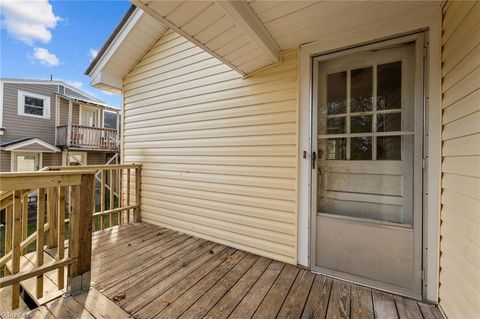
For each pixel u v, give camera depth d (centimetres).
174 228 334
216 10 151
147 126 371
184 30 174
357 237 198
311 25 192
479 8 119
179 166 330
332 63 215
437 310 162
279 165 242
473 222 124
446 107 160
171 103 340
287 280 201
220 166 287
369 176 199
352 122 206
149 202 368
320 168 221
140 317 153
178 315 156
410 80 182
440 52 168
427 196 173
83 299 171
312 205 220
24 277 157
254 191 259
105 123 1241
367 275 193
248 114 264
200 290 184
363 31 196
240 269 220
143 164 376
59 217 177
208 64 301
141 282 195
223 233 283
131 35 341
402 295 178
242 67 246
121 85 404
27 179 157
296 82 231
